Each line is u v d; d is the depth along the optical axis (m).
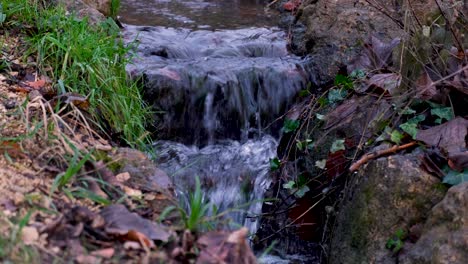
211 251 2.19
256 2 7.41
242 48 5.47
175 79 4.59
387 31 4.81
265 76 4.89
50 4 4.57
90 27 4.31
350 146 3.82
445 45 3.62
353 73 4.13
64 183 2.53
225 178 4.36
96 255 2.11
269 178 4.39
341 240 3.38
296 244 3.96
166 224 2.47
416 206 3.12
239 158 4.61
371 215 3.21
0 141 2.79
